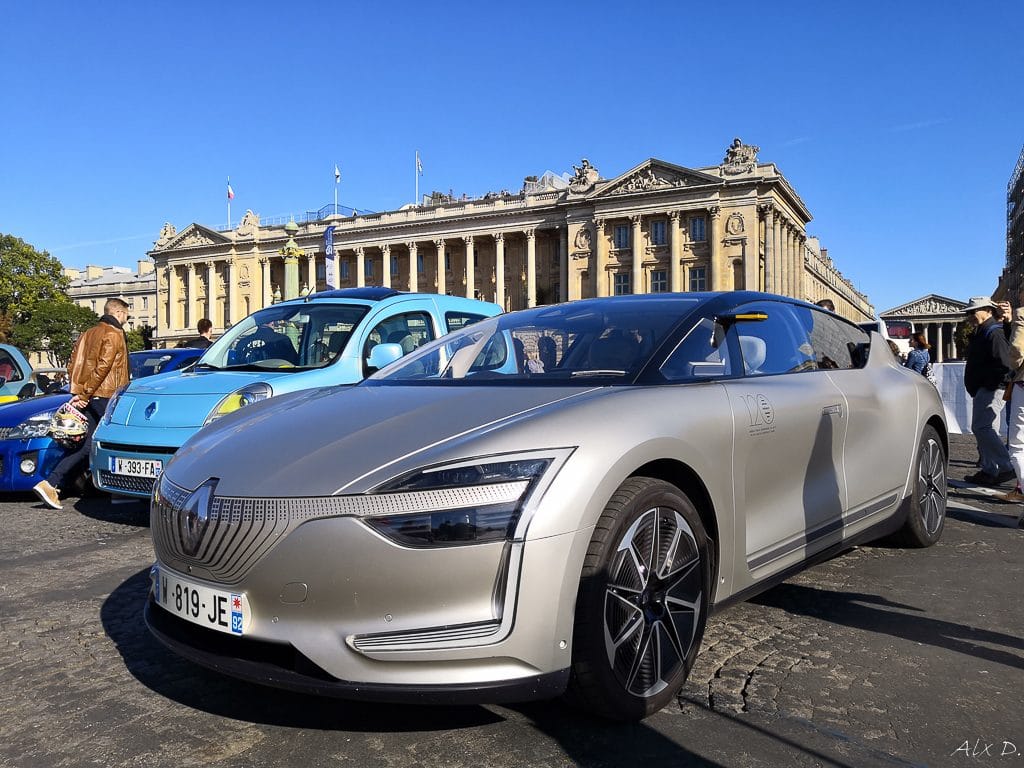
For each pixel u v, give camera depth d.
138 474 6.12
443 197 97.38
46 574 5.12
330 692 2.45
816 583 4.59
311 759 2.60
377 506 2.47
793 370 4.12
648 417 2.93
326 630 2.47
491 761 2.56
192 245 101.25
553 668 2.51
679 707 2.95
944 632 3.78
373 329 7.39
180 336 101.75
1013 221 74.88
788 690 3.11
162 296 105.19
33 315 94.38
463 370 3.81
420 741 2.71
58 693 3.21
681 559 2.96
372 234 89.75
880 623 3.91
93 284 128.88
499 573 2.46
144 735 2.81
